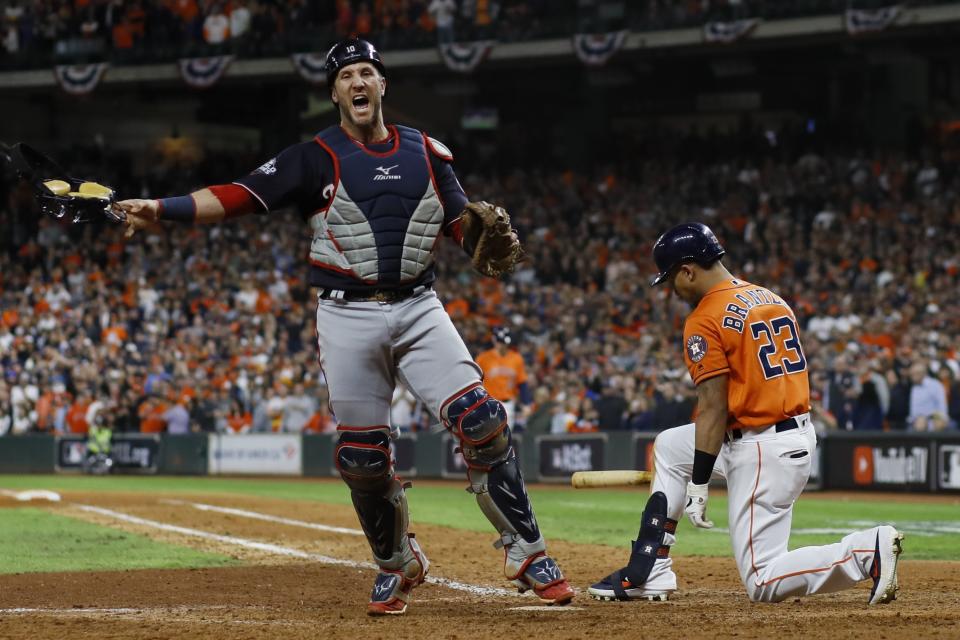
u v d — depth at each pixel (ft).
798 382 66.49
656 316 278.87
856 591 74.18
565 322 278.26
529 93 428.97
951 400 203.51
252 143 497.46
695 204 339.77
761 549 66.13
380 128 65.36
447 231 66.33
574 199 355.56
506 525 66.33
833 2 312.09
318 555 106.73
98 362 305.12
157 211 59.98
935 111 376.27
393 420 259.39
